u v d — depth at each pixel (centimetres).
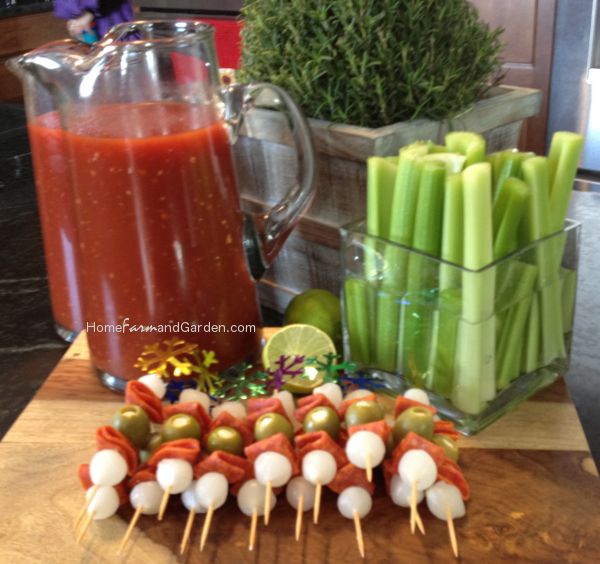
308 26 66
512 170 57
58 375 68
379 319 61
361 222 62
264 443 50
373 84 64
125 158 55
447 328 56
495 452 55
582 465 54
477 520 49
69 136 58
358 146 63
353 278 62
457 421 58
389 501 51
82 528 49
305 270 77
